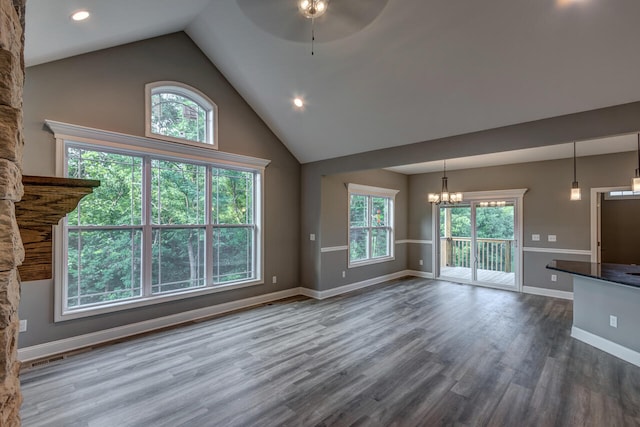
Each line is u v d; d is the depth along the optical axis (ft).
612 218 21.33
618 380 8.96
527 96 10.30
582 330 11.78
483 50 9.44
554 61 9.03
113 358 10.19
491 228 21.56
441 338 12.05
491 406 7.78
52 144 10.33
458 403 7.90
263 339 11.83
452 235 25.77
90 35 9.82
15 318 2.48
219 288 14.96
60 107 10.49
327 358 10.31
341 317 14.52
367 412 7.55
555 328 13.16
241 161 15.75
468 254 24.86
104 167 11.77
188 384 8.70
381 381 8.91
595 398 8.09
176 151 13.34
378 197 22.80
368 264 21.39
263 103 15.52
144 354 10.49
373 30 9.98
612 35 7.97
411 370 9.55
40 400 7.91
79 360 10.03
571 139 10.30
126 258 12.30
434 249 23.84
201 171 14.65
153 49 12.73
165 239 13.39
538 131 10.93
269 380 8.93
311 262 18.40
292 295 18.48
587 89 9.45
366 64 11.28
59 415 7.34
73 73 10.76
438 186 23.81
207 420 7.22
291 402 7.92
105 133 11.31
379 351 10.87
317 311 15.43
